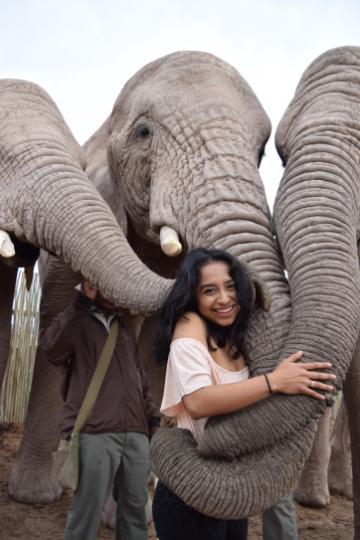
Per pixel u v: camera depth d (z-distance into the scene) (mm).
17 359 9922
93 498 4512
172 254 4590
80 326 4699
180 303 3553
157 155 5168
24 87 5801
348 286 3791
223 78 5336
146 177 5395
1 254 5008
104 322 4750
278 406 3414
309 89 5098
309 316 3668
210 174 4707
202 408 3395
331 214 4156
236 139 4914
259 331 3824
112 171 5941
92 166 6727
